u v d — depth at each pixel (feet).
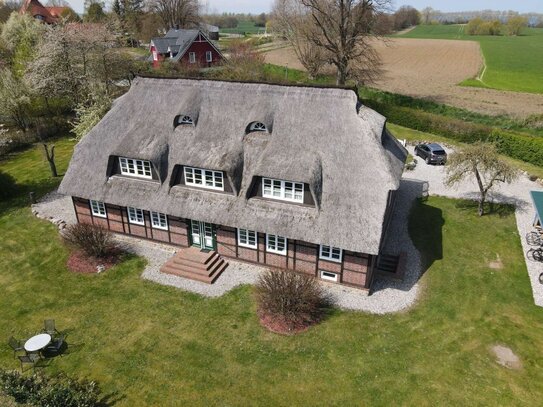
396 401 59.82
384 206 74.74
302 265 83.61
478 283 83.61
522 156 140.36
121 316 76.02
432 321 74.02
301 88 84.38
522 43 471.62
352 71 188.55
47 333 70.33
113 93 169.89
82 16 398.62
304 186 77.97
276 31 262.06
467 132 155.94
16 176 132.36
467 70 300.61
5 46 197.06
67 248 94.94
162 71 222.89
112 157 91.45
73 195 94.22
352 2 160.45
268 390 61.82
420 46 435.53
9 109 151.94
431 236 99.19
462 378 63.10
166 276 86.17
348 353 67.62
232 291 81.61
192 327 73.31
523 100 212.64
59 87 162.81
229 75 225.35
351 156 78.64
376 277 85.20
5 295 81.82
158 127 90.99
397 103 198.59
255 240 85.30
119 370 65.57
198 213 84.33
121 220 96.53
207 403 60.13
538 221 101.65
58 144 159.33
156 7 356.79
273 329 72.33
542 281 83.10
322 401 60.08
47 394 56.80
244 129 85.05
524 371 64.23
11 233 101.91
